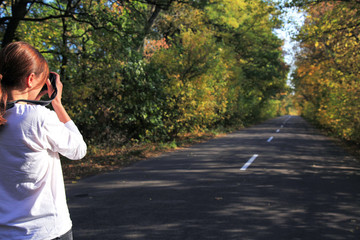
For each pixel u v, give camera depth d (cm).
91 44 985
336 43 1468
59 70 948
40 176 126
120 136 1355
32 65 128
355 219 462
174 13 1834
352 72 1475
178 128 1623
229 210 500
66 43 970
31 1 829
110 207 512
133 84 1177
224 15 2528
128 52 1003
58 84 143
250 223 442
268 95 4238
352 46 1377
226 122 2844
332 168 889
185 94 1531
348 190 635
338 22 1272
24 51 128
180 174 791
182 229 418
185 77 1594
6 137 121
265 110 5097
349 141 1717
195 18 1764
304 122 4472
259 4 1390
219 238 388
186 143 1555
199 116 1684
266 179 734
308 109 4078
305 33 1314
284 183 693
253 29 3000
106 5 978
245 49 3172
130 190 627
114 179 738
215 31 2452
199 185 671
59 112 143
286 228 424
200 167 890
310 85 3131
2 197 123
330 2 1273
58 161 137
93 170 848
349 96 1495
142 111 1298
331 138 1953
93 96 1130
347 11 1260
